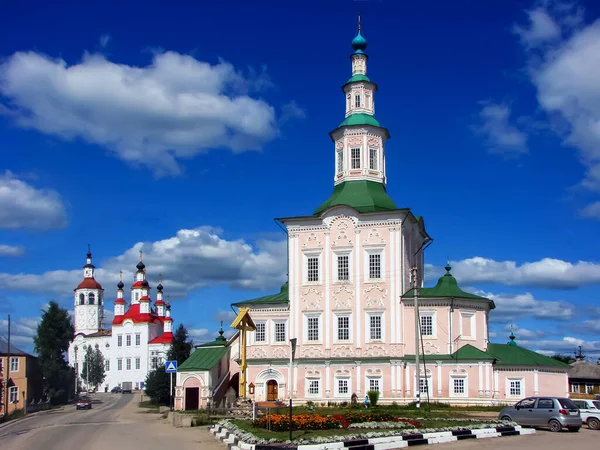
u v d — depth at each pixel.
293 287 73.31
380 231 71.62
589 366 100.81
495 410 60.31
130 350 170.25
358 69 81.38
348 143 78.25
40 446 39.19
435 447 33.00
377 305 70.19
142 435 44.31
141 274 177.62
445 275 71.00
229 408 59.09
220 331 78.50
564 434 39.41
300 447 30.23
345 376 69.44
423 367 66.88
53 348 118.94
